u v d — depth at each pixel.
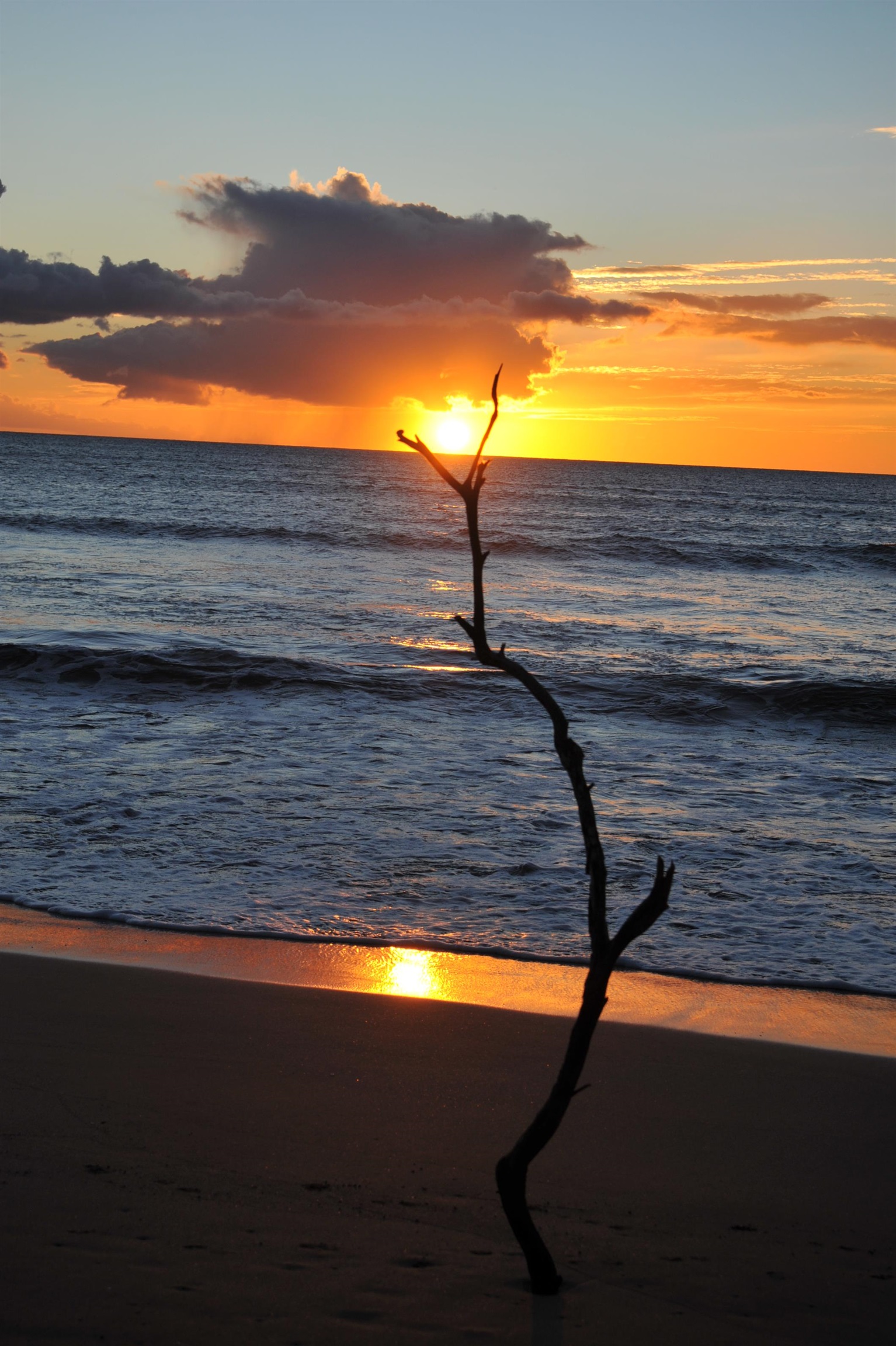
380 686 12.46
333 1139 3.23
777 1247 2.70
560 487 84.94
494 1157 3.17
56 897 5.90
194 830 7.23
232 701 11.73
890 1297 2.46
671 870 2.25
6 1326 2.13
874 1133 3.51
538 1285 2.36
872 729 11.74
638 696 12.68
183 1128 3.25
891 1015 4.72
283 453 147.50
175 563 26.94
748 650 17.14
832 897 6.36
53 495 49.66
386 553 32.19
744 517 58.16
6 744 9.55
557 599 23.39
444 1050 4.07
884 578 32.06
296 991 4.68
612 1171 3.14
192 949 5.25
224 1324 2.17
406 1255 2.51
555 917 5.91
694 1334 2.25
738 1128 3.50
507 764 9.51
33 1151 3.01
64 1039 4.01
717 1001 4.81
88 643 14.76
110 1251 2.45
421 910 5.94
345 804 7.99
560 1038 4.28
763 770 9.77
